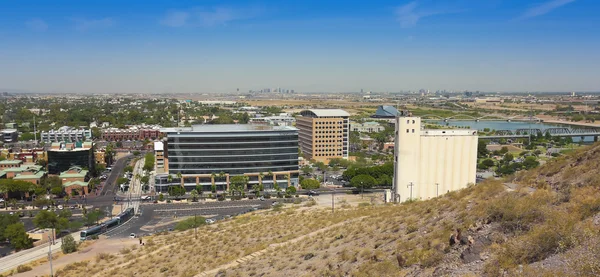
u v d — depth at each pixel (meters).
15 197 171.75
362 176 182.75
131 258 89.06
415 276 33.91
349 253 47.22
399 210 64.81
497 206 38.34
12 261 101.19
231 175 190.12
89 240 118.88
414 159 127.38
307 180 187.88
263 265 55.91
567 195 38.53
